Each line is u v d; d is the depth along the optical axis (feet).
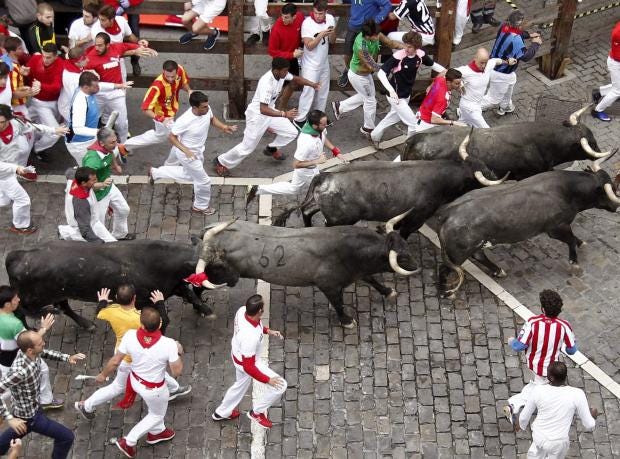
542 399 30.25
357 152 47.06
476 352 37.27
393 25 48.08
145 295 35.17
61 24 49.37
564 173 39.22
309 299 39.19
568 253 41.55
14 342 32.07
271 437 34.09
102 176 37.83
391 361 36.83
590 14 53.31
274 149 45.70
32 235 41.68
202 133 40.63
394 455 33.58
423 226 42.73
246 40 47.65
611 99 48.32
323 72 46.96
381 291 38.60
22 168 39.45
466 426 34.60
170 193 44.01
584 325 38.45
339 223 39.06
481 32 48.98
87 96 40.93
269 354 36.94
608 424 34.71
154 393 31.42
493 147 41.55
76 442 33.76
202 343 37.35
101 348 37.01
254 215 42.98
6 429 32.42
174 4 46.29
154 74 51.11
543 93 51.31
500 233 38.11
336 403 35.27
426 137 41.57
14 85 41.83
